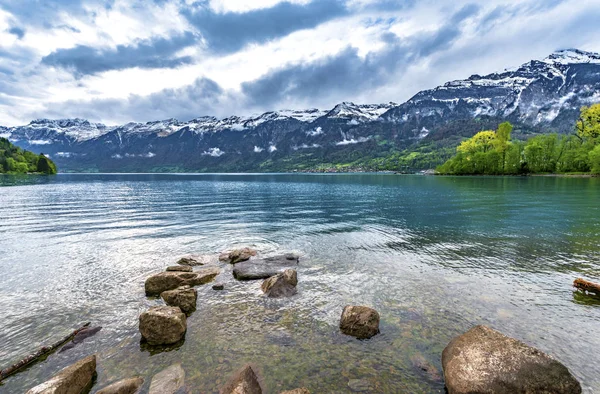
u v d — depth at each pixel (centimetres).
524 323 958
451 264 1559
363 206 4150
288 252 1853
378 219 3039
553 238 2066
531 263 1541
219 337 921
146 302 1175
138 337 929
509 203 4022
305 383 727
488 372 666
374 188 7925
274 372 764
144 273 1505
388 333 923
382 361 800
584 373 728
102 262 1684
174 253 1867
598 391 670
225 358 823
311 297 1188
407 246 1950
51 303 1168
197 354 841
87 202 4897
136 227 2723
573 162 12244
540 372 652
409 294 1196
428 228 2522
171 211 3806
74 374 697
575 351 812
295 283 1293
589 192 5347
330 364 792
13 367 776
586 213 3064
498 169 14388
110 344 893
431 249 1862
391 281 1340
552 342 855
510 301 1113
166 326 893
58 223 2930
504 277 1355
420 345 862
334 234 2361
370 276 1408
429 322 981
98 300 1195
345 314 964
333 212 3603
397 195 5759
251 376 718
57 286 1337
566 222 2619
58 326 999
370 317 934
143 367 789
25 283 1372
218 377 746
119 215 3462
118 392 677
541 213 3119
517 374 651
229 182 13312
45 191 7250
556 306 1067
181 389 706
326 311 1072
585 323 952
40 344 898
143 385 719
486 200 4481
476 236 2180
